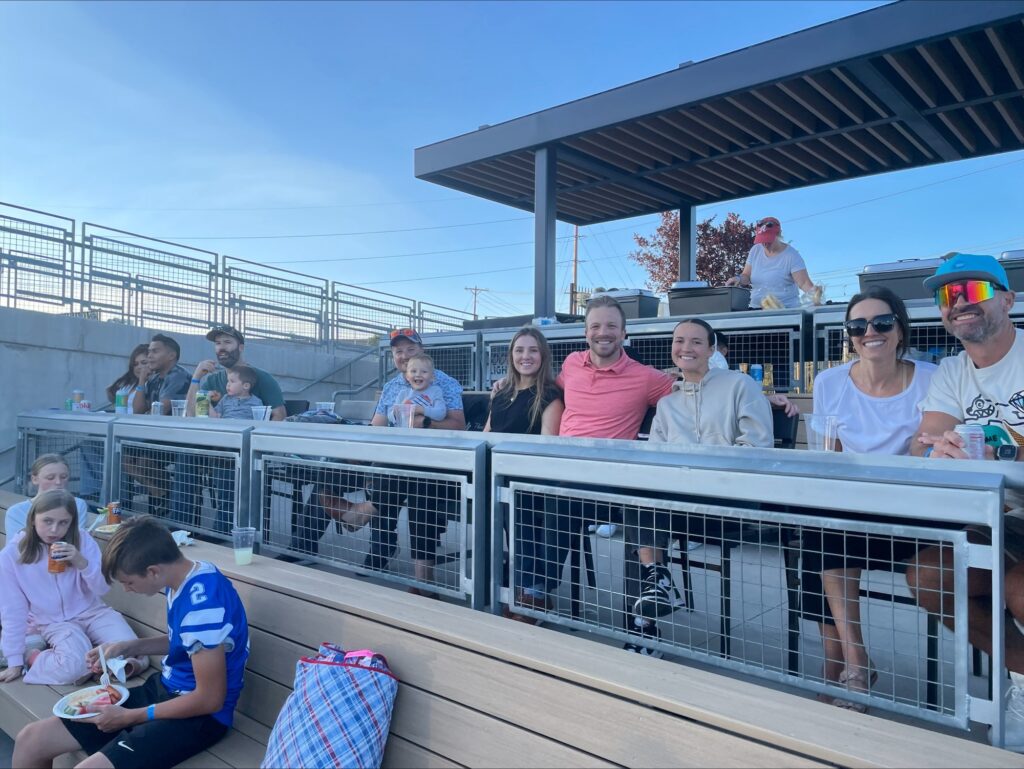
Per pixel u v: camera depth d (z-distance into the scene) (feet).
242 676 8.33
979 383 7.93
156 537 8.28
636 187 27.04
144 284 34.88
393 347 15.60
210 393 15.85
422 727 6.79
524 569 7.86
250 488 11.02
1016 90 18.26
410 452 8.69
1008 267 16.80
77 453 15.53
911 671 7.93
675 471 6.42
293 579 8.88
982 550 4.94
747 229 52.42
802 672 6.04
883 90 18.29
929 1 15.57
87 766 7.30
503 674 6.25
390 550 9.60
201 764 7.60
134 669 9.77
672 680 5.65
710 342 9.91
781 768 4.77
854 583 6.41
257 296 40.83
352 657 7.06
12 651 10.35
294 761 6.43
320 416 17.24
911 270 17.49
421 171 26.55
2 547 13.88
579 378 11.41
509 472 7.73
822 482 5.55
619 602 9.35
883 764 4.40
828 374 9.65
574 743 5.76
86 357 29.63
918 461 5.34
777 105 20.06
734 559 6.97
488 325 27.76
